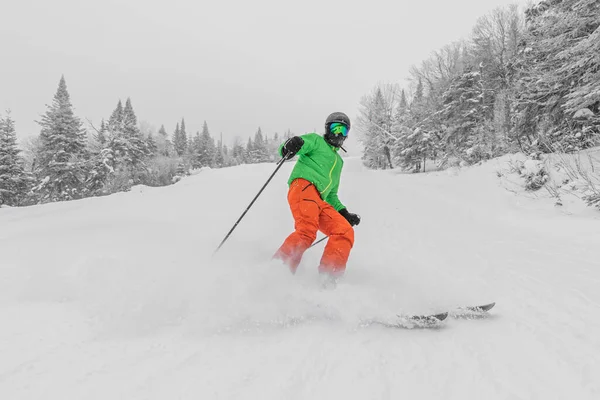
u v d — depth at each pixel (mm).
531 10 12617
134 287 1905
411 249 3916
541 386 1227
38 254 2850
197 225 4852
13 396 1028
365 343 1541
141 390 1091
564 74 9820
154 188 15828
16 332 1488
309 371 1276
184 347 1427
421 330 1713
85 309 1744
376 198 9578
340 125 2631
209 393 1094
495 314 1957
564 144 10141
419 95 35500
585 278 2746
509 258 3512
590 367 1355
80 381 1128
